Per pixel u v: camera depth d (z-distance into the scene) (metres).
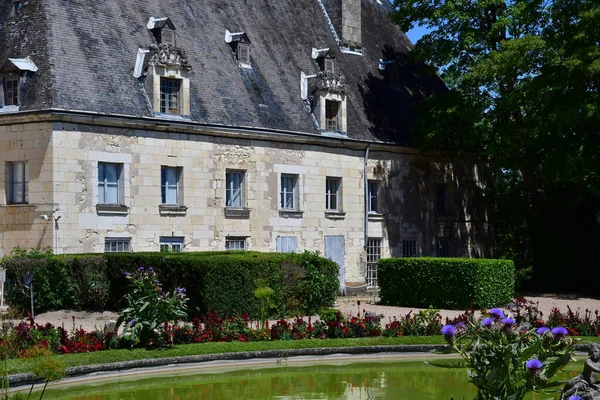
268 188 33.25
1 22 29.16
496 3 36.16
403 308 28.05
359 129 37.31
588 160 32.72
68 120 26.94
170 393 15.13
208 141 31.08
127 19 30.69
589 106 31.94
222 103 31.84
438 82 44.84
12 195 27.81
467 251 42.44
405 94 41.72
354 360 18.89
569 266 37.34
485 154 36.28
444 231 41.12
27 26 28.44
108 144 28.11
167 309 18.25
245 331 19.83
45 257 25.28
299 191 34.47
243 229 32.31
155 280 18.44
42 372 12.52
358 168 37.06
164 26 30.77
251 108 32.88
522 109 36.19
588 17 32.09
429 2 37.62
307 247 34.78
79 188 27.31
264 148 33.09
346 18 40.53
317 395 14.95
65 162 26.95
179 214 30.14
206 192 30.98
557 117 31.75
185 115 30.19
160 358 17.27
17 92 27.41
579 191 33.78
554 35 34.31
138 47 30.31
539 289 37.16
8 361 15.74
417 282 28.41
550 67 33.06
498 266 28.17
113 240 28.28
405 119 40.31
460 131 37.16
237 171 32.44
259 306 23.48
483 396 10.45
